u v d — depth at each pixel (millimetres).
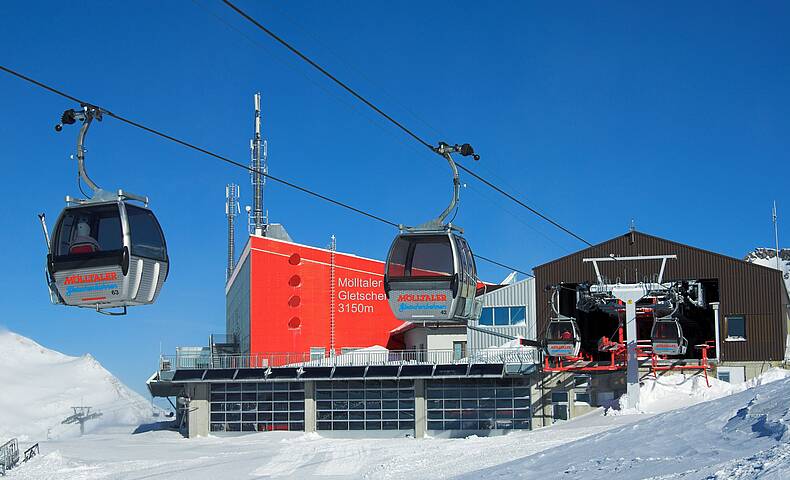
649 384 50906
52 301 20078
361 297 72562
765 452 15531
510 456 32375
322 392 59375
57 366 122188
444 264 23078
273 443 54156
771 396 21016
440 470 30625
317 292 71688
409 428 58031
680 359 53906
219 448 51625
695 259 54250
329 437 58750
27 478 39969
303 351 70562
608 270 55938
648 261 55094
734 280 53375
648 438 21656
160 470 38938
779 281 52750
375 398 58719
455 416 57531
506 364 55781
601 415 49125
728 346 53000
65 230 19812
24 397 107938
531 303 61188
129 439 61906
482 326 61938
